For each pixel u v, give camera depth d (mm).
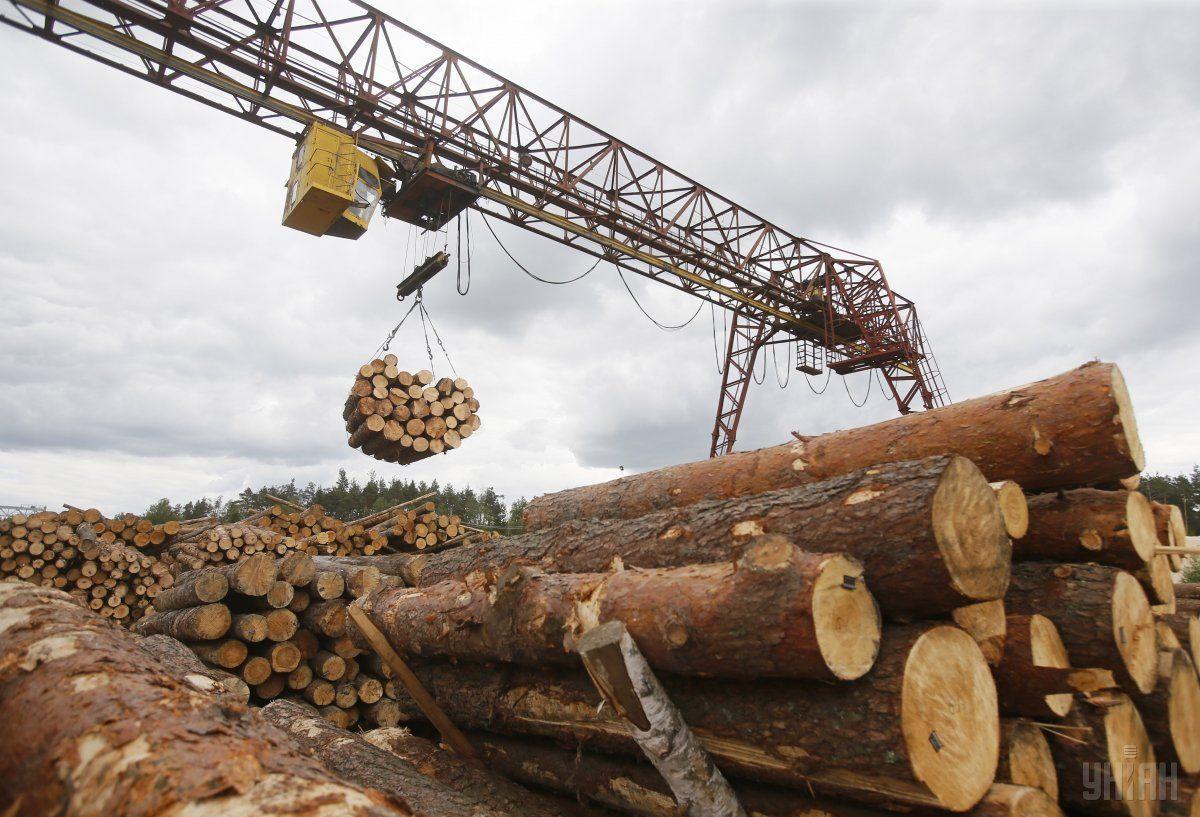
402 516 11703
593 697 3711
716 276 17344
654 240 15508
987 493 3033
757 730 2945
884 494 3012
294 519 11820
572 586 3754
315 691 7590
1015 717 3273
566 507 6398
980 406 4074
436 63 12352
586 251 15289
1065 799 3377
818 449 4695
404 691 5719
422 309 10633
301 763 2166
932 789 2486
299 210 10039
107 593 10500
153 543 11297
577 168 14625
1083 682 2992
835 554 2703
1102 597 3533
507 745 4715
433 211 12602
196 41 9688
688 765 2941
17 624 2951
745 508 3738
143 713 2209
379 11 11461
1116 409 3539
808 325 19719
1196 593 6797
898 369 20828
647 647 3174
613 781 3754
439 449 9875
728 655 2842
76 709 2285
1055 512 4012
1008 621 3334
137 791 1864
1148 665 3697
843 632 2604
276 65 10180
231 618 7539
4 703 2543
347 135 10617
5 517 9984
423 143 12023
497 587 4078
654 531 4148
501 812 4008
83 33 9070
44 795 2084
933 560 2742
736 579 2854
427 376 10211
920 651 2668
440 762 4801
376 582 8258
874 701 2600
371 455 10508
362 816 1847
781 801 3064
